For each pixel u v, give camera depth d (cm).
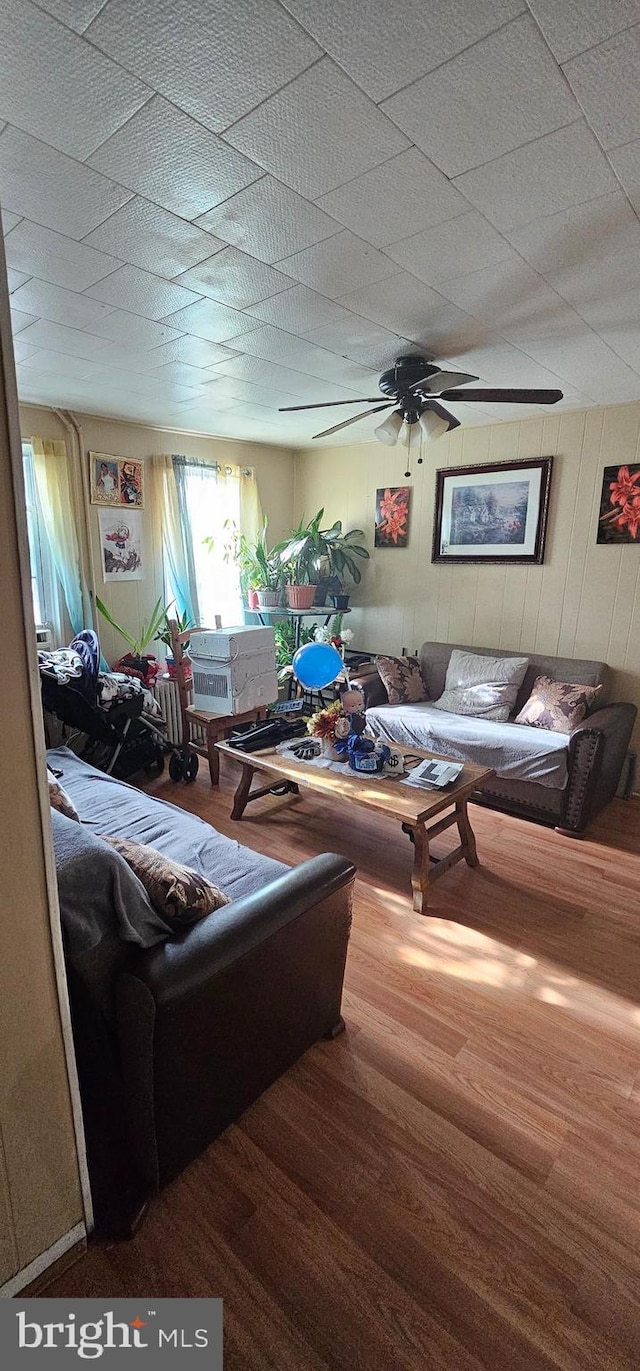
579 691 348
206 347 263
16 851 98
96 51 108
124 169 141
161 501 436
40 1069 108
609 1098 163
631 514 354
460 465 420
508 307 219
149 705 378
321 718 290
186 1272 122
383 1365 109
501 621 418
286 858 287
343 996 199
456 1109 159
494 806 347
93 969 122
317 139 131
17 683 93
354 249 179
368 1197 137
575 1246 128
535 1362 110
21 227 167
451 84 115
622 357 270
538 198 152
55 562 380
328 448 502
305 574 479
